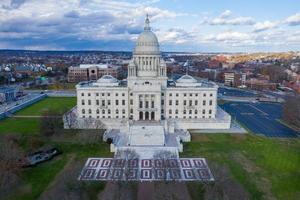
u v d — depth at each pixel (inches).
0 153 4648.1
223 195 3964.1
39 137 6446.9
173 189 4210.1
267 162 5285.4
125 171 4601.4
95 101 7805.1
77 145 6018.7
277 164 5201.8
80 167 4943.4
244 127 7628.0
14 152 4805.6
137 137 6038.4
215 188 4143.7
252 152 5772.6
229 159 5388.8
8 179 4195.4
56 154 5516.7
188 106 7800.2
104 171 4840.1
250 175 4739.2
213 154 5629.9
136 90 7485.2
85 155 5531.5
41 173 4736.7
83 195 4028.1
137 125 6958.7
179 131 6988.2
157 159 5334.6
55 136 6515.8
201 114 7854.3
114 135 6658.5
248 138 6619.1
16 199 3937.0
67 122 7022.6
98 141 6225.4
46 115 7239.2
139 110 7564.0
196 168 4975.4
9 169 4323.3
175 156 5492.1
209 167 4997.5
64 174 4608.8
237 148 5979.3
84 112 7864.2
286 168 5044.3
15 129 7126.0
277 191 4247.0
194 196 4033.0
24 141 6146.7
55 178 4557.1
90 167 4997.5
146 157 5452.8
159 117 7603.4
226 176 4478.3
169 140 6259.8
